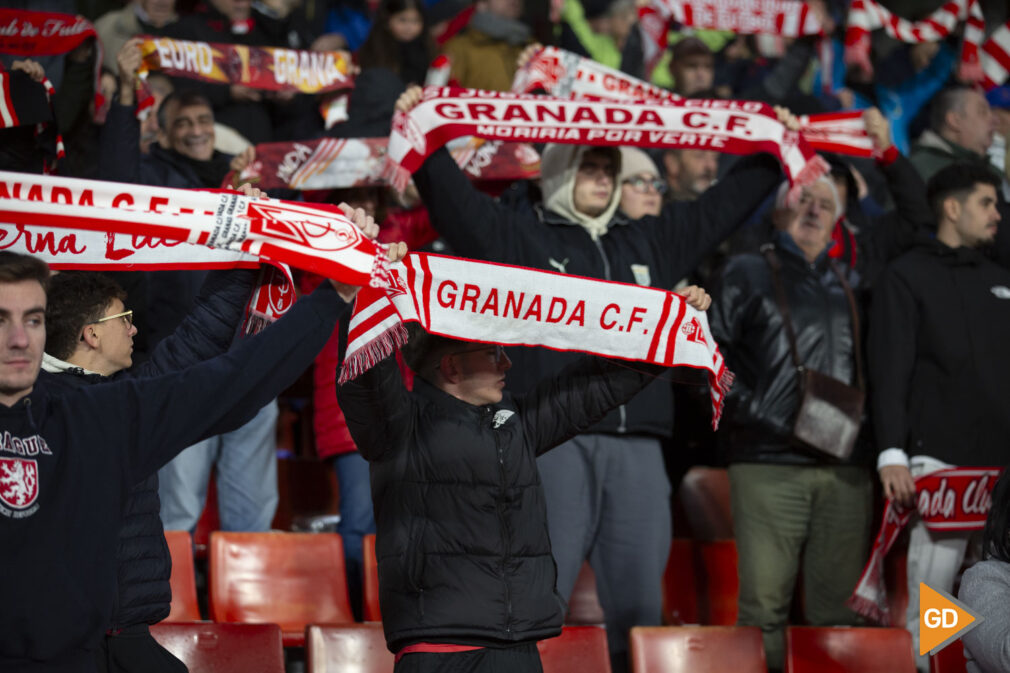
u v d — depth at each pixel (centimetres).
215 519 2131
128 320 1280
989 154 2741
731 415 2019
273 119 2500
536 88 2197
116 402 1007
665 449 2152
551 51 2092
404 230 2119
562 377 1381
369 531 2014
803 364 1998
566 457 1752
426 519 1258
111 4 2780
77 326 1230
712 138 1855
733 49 3272
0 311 946
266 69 2173
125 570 1170
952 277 2038
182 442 1017
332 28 3272
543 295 1324
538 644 1675
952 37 3180
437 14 3000
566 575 1731
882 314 2028
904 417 1981
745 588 1978
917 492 1952
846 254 2206
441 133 1767
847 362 2025
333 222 1070
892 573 2147
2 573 937
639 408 1792
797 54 2902
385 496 1275
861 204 2698
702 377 1409
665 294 1370
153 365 1216
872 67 3250
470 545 1252
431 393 1314
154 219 1019
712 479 2344
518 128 1789
